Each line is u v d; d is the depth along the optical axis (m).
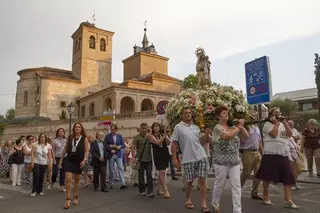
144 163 8.12
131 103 41.97
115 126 9.94
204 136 6.03
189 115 6.09
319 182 9.64
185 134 5.93
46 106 46.03
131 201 7.20
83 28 52.19
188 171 5.87
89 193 8.70
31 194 8.43
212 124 7.04
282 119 6.21
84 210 6.28
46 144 9.08
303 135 10.90
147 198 7.59
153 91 38.75
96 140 9.55
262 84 9.68
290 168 6.17
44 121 38.34
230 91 7.59
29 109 48.78
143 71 50.78
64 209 6.41
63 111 44.12
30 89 49.47
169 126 7.96
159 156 7.81
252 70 10.20
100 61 53.06
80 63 51.31
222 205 6.46
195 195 7.78
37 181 8.54
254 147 7.12
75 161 6.90
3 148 13.55
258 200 6.91
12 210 6.38
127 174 13.79
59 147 9.81
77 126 7.08
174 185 9.92
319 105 31.91
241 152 7.24
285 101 42.53
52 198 7.93
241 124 5.41
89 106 43.47
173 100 7.90
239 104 7.35
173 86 44.66
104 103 39.19
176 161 5.98
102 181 9.04
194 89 8.05
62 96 47.69
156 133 7.93
